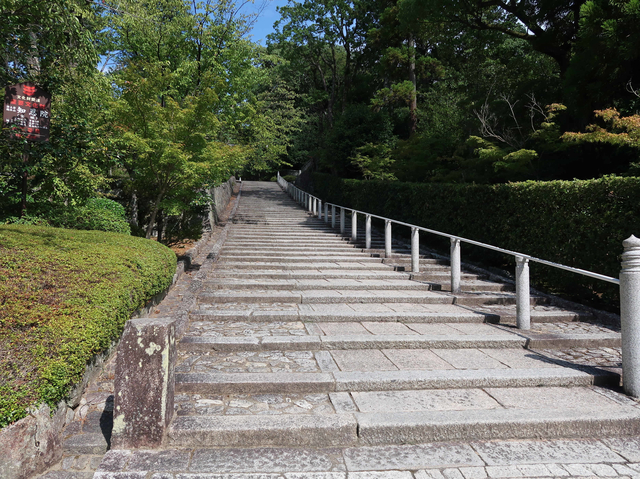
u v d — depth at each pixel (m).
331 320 5.69
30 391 2.67
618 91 9.75
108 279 4.25
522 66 15.31
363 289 7.32
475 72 18.78
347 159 23.33
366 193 16.86
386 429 3.07
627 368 3.72
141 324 2.95
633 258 3.75
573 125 11.09
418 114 21.45
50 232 5.64
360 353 4.55
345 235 13.32
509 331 5.29
